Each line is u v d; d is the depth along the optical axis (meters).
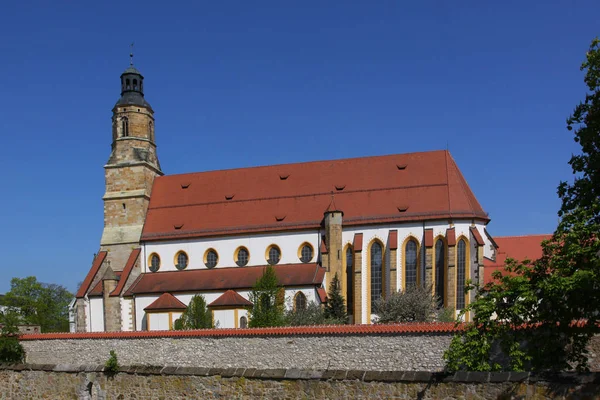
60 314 141.88
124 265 84.06
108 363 36.94
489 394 24.86
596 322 25.89
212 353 46.06
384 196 77.31
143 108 90.56
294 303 71.88
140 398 35.06
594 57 29.72
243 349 45.16
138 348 48.69
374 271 74.62
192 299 71.88
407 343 40.53
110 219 86.38
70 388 37.75
